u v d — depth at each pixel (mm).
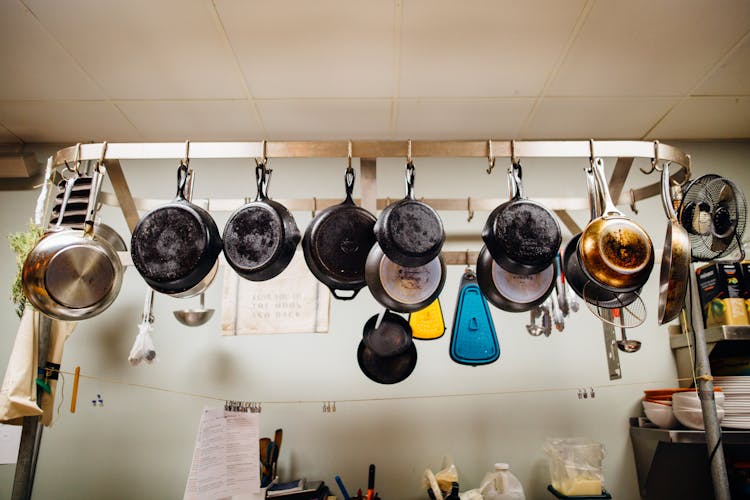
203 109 2125
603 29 1662
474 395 2111
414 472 2023
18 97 2014
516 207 1367
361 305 2213
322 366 2143
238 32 1668
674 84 1971
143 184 2371
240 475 1708
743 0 1534
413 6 1557
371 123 2254
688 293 1701
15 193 2346
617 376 1932
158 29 1650
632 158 1617
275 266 1365
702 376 1536
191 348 2156
